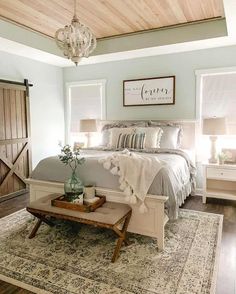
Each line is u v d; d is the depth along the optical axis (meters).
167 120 4.44
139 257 2.29
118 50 4.36
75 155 3.09
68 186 2.58
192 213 3.37
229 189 4.05
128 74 4.83
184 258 2.27
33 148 4.84
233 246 2.49
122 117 4.98
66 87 5.52
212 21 3.61
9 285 1.93
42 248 2.47
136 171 2.60
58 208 2.51
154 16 3.49
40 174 3.17
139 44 4.18
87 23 3.73
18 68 4.43
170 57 4.43
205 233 2.76
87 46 2.48
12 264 2.20
